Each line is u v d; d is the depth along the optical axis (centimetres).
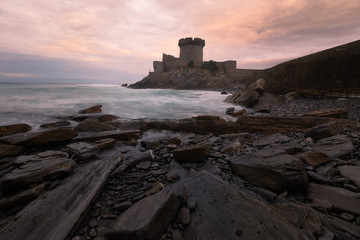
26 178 315
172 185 315
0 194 309
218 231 201
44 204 270
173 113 1362
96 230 234
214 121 830
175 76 7262
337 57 1252
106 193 325
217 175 355
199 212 233
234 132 800
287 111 1202
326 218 217
